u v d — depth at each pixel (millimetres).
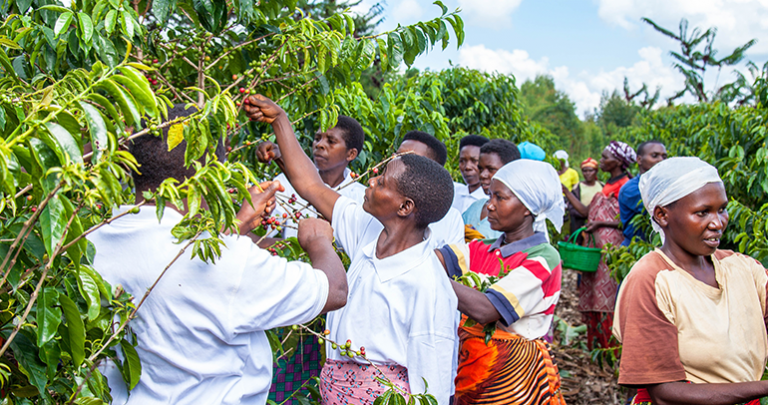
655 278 1586
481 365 1958
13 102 1067
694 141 6219
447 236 2471
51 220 825
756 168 3320
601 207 4508
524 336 1968
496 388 1928
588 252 3996
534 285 1909
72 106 875
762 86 3539
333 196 1914
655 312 1561
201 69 1821
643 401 1660
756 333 1601
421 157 1733
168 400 1193
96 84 890
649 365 1541
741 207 2672
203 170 950
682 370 1533
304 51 1813
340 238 1918
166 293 1135
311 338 2314
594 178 6145
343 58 1854
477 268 2135
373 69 8531
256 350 1285
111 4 1344
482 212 3111
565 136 34625
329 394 1701
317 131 2766
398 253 1648
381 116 3135
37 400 1173
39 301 954
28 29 1439
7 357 1214
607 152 5027
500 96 5984
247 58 1995
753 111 3955
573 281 7051
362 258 1762
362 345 1615
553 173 2170
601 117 42625
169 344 1161
